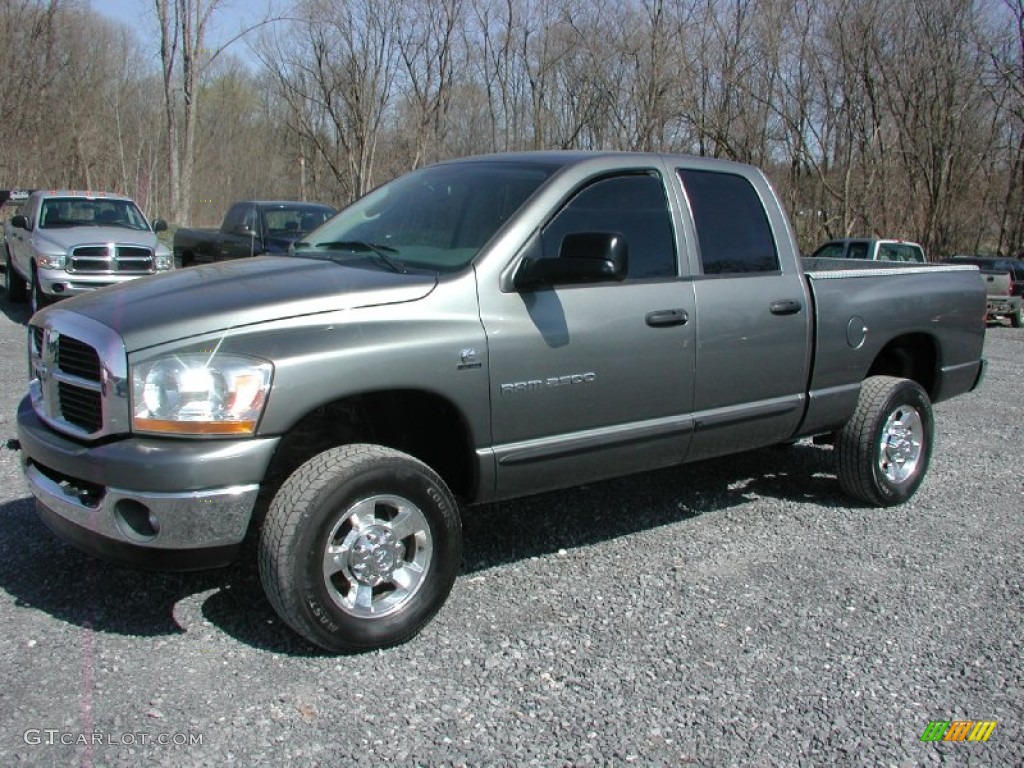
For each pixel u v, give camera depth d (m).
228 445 3.26
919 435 5.69
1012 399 9.77
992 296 21.00
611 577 4.40
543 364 3.96
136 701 3.18
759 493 5.83
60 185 35.78
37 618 3.76
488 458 3.88
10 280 14.41
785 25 25.22
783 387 4.94
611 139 28.50
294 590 3.34
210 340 3.31
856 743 3.09
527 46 29.58
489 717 3.17
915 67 27.34
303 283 3.69
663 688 3.39
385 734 3.04
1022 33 28.67
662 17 25.55
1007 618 4.07
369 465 3.47
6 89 32.78
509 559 4.59
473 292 3.80
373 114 30.12
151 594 4.02
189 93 25.53
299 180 41.16
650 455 4.46
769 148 26.27
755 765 2.95
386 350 3.53
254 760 2.88
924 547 4.93
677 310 4.40
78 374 3.51
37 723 3.03
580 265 3.77
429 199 4.51
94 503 3.36
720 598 4.19
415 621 3.65
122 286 3.97
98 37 37.41
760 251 4.92
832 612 4.08
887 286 5.50
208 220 42.41
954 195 31.53
